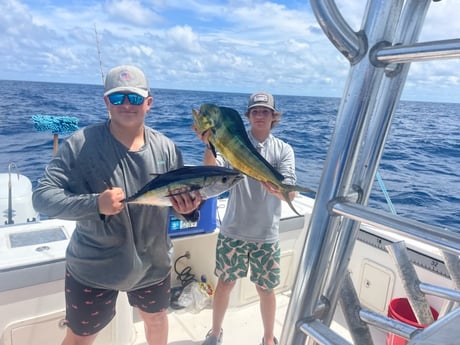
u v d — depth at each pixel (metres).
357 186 0.95
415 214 4.90
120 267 1.83
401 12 0.85
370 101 0.85
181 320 2.92
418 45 0.76
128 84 1.74
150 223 1.90
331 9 0.84
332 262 0.96
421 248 2.46
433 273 2.39
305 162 8.25
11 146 9.50
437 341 0.54
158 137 1.97
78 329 1.89
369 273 2.86
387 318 0.97
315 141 10.76
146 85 1.84
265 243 2.45
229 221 2.49
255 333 2.79
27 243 2.28
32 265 2.06
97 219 1.65
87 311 1.87
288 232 3.15
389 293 2.72
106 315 1.94
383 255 2.76
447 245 0.71
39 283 2.09
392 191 5.88
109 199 1.59
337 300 0.98
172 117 13.45
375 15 0.83
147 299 2.02
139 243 1.89
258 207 2.40
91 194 1.70
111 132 1.82
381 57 0.82
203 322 2.91
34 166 7.91
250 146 1.38
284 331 0.98
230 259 2.49
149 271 1.98
